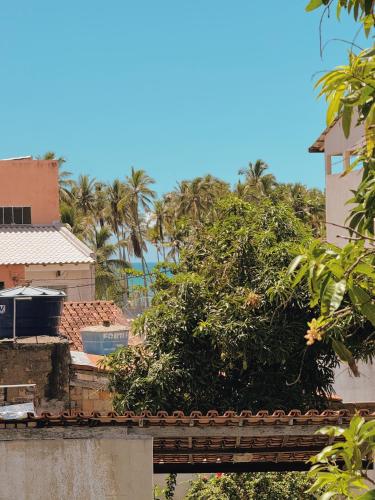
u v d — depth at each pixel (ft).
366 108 16.61
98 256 229.25
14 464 36.86
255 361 52.65
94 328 69.10
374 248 15.61
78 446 37.04
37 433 36.99
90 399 56.65
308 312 51.49
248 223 57.67
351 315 20.25
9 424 36.86
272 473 52.19
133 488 36.99
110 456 37.06
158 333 53.06
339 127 74.23
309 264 15.23
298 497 51.47
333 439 40.14
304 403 52.80
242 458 46.47
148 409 51.31
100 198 288.92
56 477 36.91
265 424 37.96
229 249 56.18
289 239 55.88
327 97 17.02
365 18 16.65
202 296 53.47
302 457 46.68
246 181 307.37
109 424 37.06
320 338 16.31
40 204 130.93
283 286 47.67
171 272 58.65
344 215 71.92
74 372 56.85
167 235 277.23
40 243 123.44
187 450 42.42
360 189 16.61
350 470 15.92
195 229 59.88
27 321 59.77
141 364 53.06
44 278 118.21
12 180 130.52
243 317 51.42
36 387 56.34
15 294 59.72
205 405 52.42
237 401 52.70
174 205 284.61
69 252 120.26
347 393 68.74
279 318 51.34
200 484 56.24
